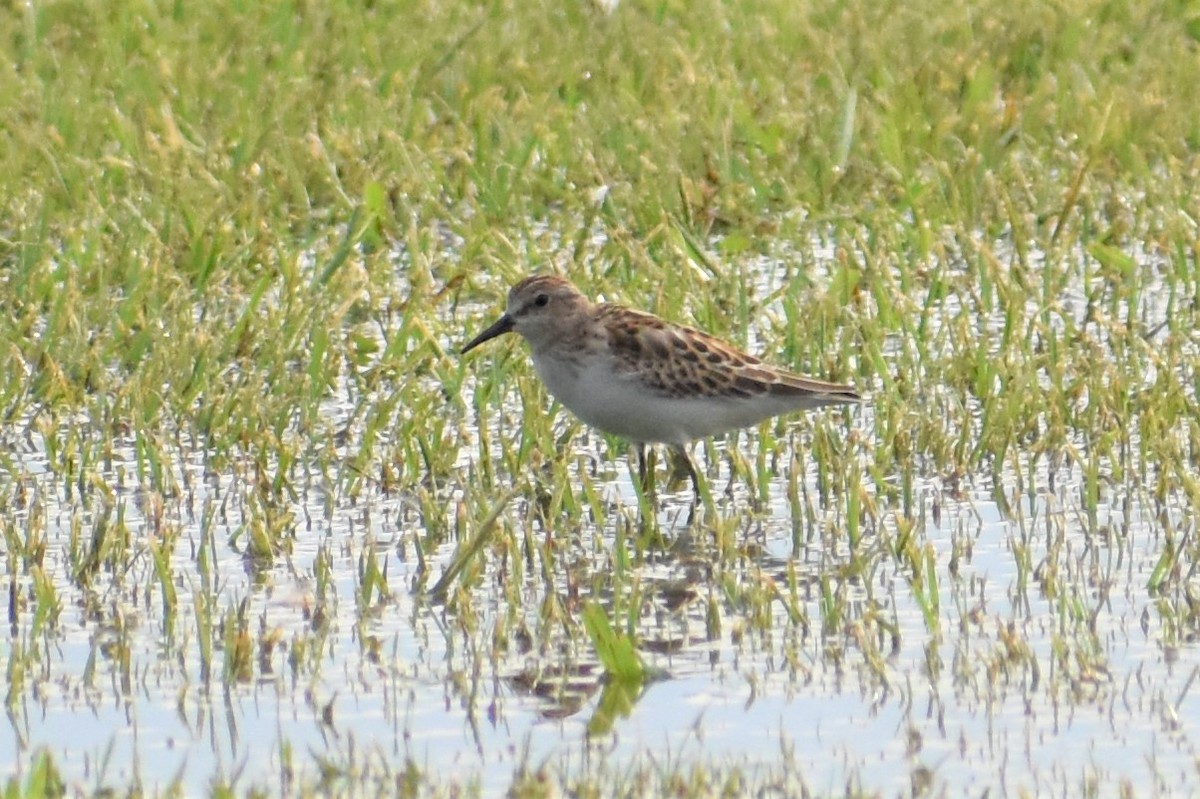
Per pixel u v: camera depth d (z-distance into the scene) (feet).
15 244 50.75
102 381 44.50
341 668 32.19
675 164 56.49
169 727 30.04
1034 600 34.68
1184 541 36.50
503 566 35.78
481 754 29.12
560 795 27.78
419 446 41.73
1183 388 44.70
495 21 68.13
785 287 48.52
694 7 69.77
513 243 53.47
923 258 52.31
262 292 47.83
